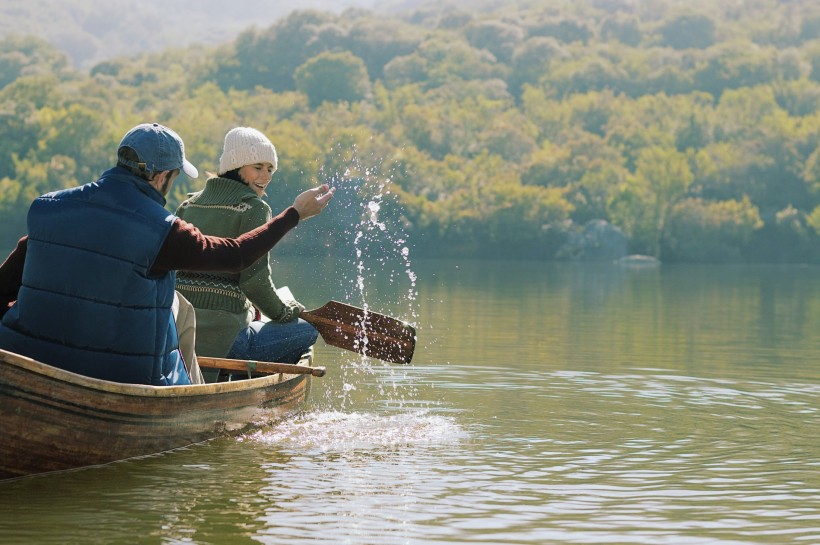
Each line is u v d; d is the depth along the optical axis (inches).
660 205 4579.2
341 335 330.6
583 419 328.8
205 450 269.4
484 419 326.0
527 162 5575.8
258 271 306.7
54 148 5137.8
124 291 241.6
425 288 1421.0
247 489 231.0
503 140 5895.7
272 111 6471.5
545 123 6530.5
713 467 260.1
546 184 5177.2
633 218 4594.0
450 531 202.2
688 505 223.3
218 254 247.0
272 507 217.0
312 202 260.1
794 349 572.1
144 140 243.8
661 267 3499.0
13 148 5216.5
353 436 293.7
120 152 246.4
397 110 6195.9
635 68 7568.9
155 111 6456.7
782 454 276.5
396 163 4776.1
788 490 237.0
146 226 241.4
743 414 341.7
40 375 224.7
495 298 1174.3
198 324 306.5
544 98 6983.3
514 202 4517.7
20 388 222.8
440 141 5876.0
